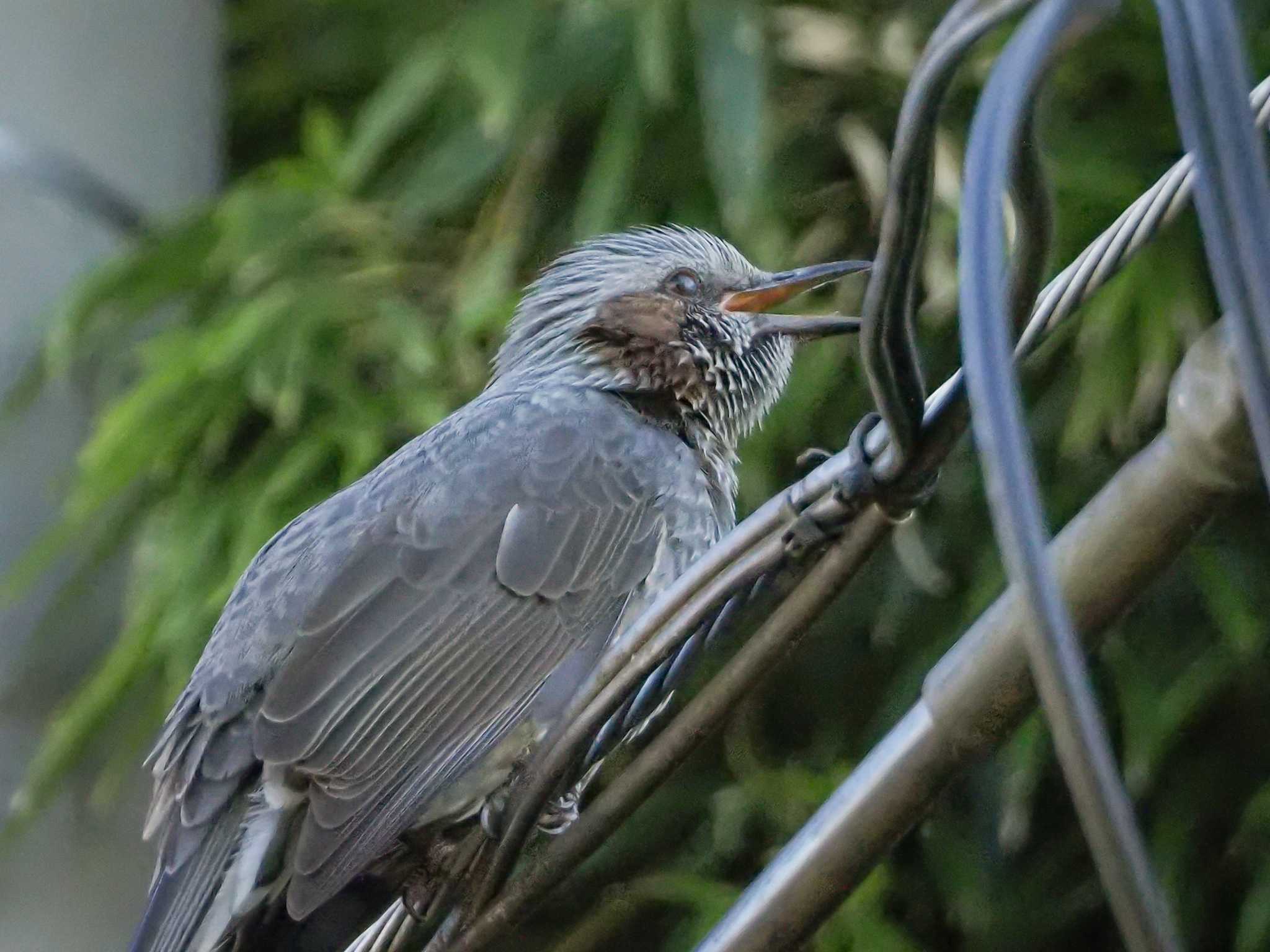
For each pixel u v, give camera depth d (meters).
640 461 8.66
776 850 11.46
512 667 8.00
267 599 8.03
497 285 11.06
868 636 12.02
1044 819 11.91
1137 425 11.05
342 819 7.44
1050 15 4.80
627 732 7.14
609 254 9.55
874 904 11.17
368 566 8.00
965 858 11.45
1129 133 11.53
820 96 12.12
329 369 11.27
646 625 6.54
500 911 7.11
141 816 10.79
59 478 11.06
